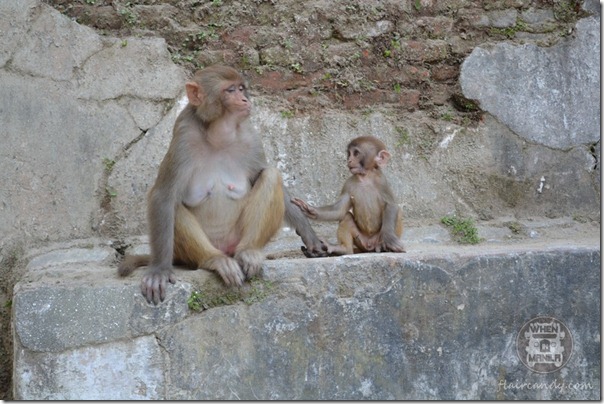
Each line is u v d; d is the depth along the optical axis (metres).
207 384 5.06
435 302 5.44
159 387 4.97
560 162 7.20
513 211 7.10
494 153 7.10
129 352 4.95
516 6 7.36
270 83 6.94
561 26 7.36
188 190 5.48
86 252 6.10
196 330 5.06
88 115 6.41
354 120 6.96
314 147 6.84
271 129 6.78
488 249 5.81
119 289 4.96
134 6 6.82
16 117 6.25
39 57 6.35
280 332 5.20
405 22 7.24
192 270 5.36
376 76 7.15
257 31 6.96
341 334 5.29
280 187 5.49
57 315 4.89
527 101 7.18
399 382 5.35
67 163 6.34
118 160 6.45
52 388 4.85
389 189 6.18
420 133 7.04
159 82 6.61
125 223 6.40
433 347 5.42
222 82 5.30
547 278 5.63
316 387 5.23
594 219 7.16
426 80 7.20
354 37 7.12
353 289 5.33
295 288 5.25
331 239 6.76
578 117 7.25
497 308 5.54
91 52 6.49
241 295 5.17
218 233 5.58
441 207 6.97
